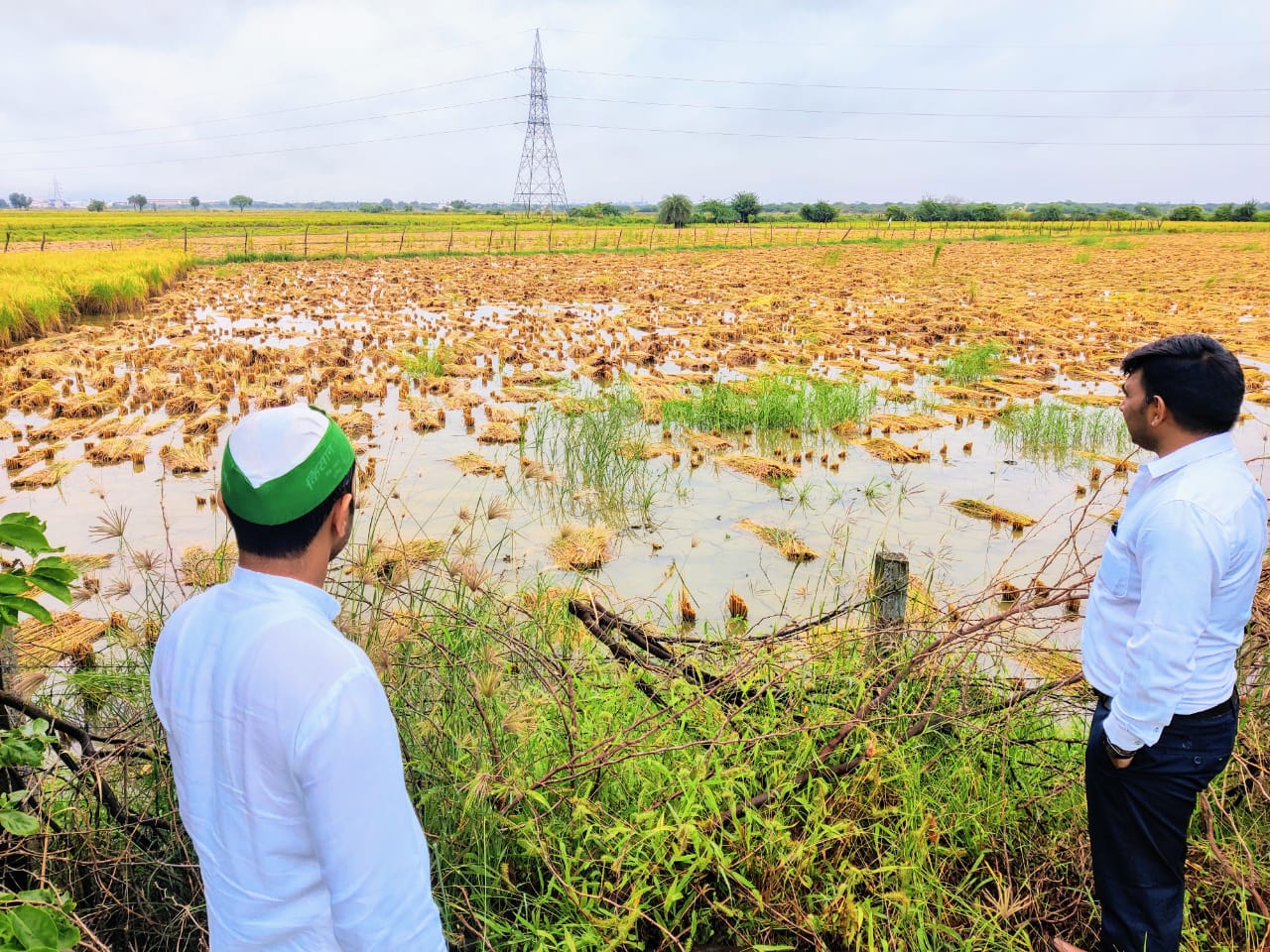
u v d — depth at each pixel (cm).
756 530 764
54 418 1183
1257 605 348
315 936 142
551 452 1020
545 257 4359
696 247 5006
